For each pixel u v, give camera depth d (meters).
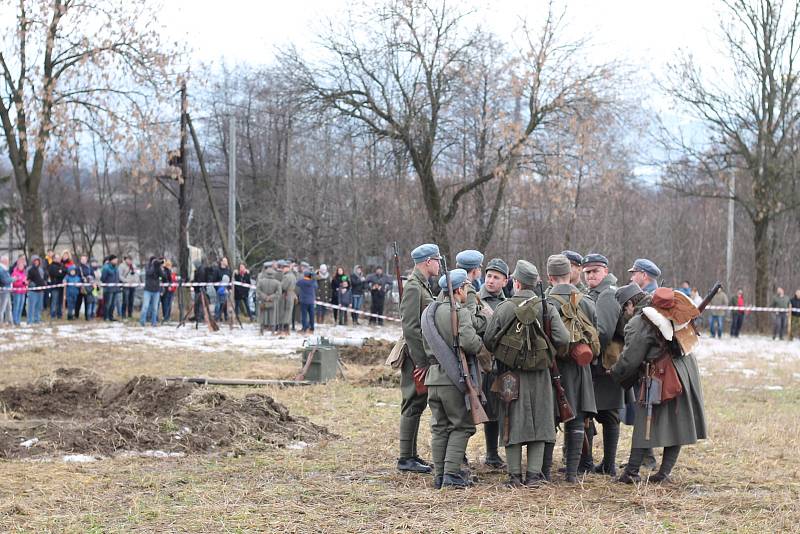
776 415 12.47
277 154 49.09
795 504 7.45
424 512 7.09
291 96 31.91
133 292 27.64
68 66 29.36
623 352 8.00
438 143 34.12
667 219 44.47
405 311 8.23
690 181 38.31
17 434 9.45
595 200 37.66
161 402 10.52
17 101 28.23
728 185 36.72
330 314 29.42
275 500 7.41
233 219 30.44
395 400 12.98
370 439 10.08
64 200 52.59
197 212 49.25
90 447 9.12
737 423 11.62
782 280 44.22
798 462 9.32
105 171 49.22
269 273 23.84
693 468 8.95
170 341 21.52
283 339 22.89
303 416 11.29
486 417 7.74
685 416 7.97
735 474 8.67
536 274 7.82
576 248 36.19
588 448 8.73
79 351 18.88
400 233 39.09
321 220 45.06
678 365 7.95
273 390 13.70
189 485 7.87
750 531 6.68
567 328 7.84
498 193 32.94
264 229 47.78
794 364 20.38
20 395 11.14
